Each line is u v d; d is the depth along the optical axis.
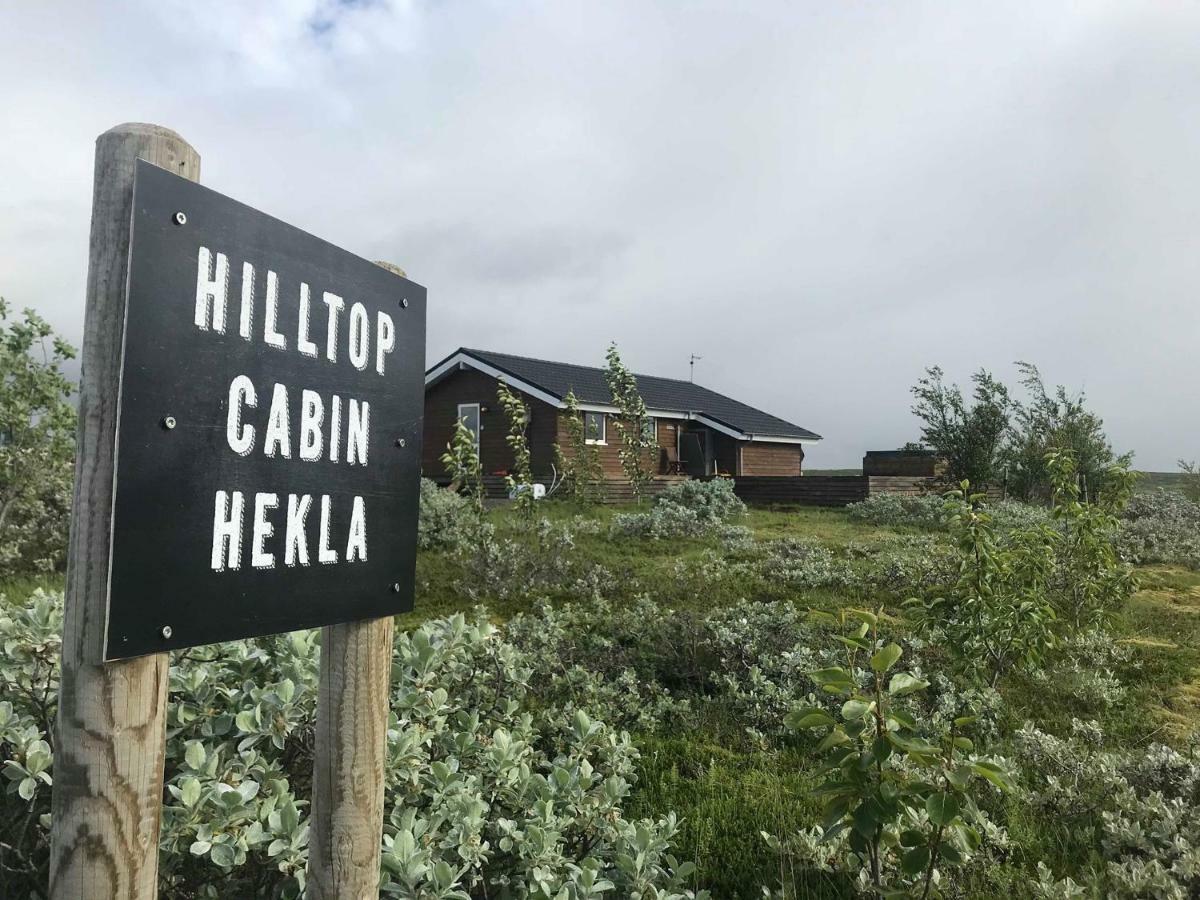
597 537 13.17
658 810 4.29
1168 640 7.93
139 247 1.42
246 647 3.12
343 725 1.98
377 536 2.02
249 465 1.64
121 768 1.42
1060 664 6.73
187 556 1.50
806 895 3.49
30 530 9.98
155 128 1.50
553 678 5.68
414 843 2.47
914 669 6.07
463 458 12.43
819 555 10.85
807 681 5.83
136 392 1.41
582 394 22.42
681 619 7.01
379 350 2.05
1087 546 7.61
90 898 1.39
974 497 5.89
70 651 1.39
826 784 2.65
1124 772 4.50
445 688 3.73
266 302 1.70
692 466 26.41
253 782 2.36
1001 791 4.32
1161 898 3.24
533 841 2.76
